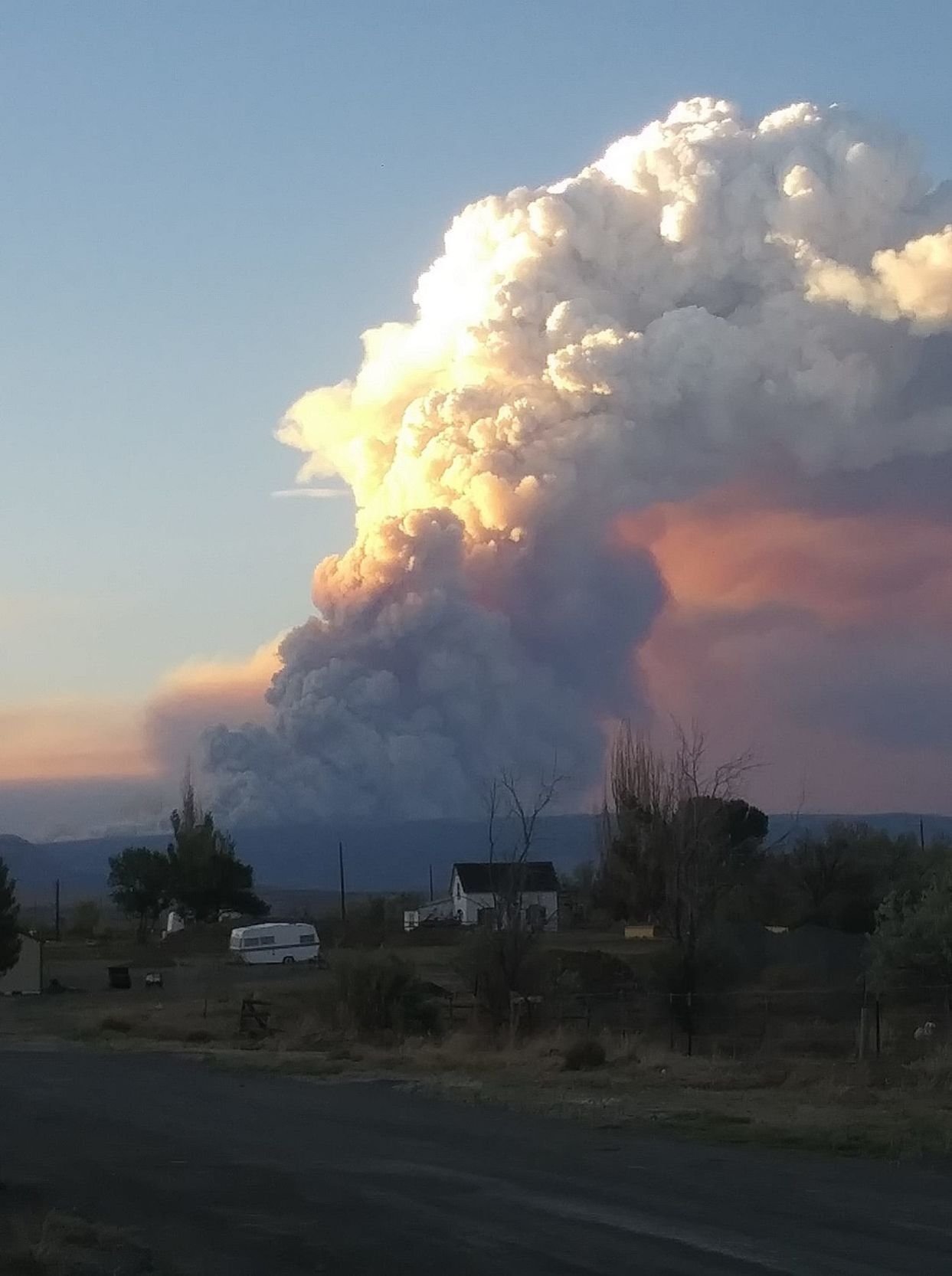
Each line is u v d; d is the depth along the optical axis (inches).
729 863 1633.9
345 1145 671.8
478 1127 732.0
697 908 1397.6
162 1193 541.3
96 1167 609.0
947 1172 568.1
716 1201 506.3
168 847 4131.4
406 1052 1216.2
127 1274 395.9
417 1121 765.3
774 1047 1145.4
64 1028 1779.0
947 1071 867.4
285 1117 792.3
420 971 2256.4
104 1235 443.5
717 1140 663.8
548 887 3186.5
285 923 3159.5
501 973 1430.9
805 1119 716.0
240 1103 875.4
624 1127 714.2
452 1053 1179.3
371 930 3607.3
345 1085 989.8
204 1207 509.4
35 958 2432.3
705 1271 394.9
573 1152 634.2
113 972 2529.5
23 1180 573.6
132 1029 1691.7
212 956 3238.2
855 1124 693.3
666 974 1375.5
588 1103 813.9
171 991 2418.8
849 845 2554.1
